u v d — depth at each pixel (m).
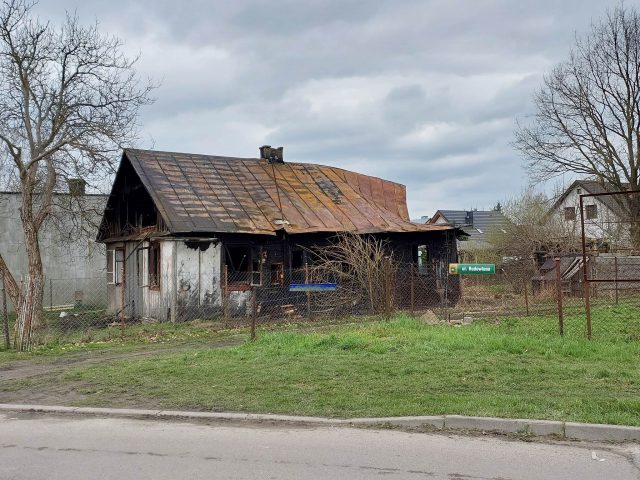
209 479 5.36
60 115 20.55
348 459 5.88
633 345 11.51
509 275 27.03
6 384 10.08
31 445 6.58
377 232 24.11
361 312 20.22
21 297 14.98
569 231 35.25
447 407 7.38
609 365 9.65
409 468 5.58
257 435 6.79
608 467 5.56
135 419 7.70
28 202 20.62
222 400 8.27
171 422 7.51
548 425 6.62
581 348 11.11
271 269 22.83
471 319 17.23
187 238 21.08
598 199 40.44
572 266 24.28
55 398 8.93
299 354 11.25
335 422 7.16
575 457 5.86
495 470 5.51
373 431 6.87
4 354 13.82
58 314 26.05
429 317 17.08
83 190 24.56
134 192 25.30
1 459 6.06
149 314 22.58
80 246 31.11
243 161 27.56
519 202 48.00
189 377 9.74
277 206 24.39
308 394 8.34
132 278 24.59
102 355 13.43
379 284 19.88
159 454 6.15
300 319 19.50
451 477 5.34
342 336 12.70
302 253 23.52
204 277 21.38
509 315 18.28
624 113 33.50
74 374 10.55
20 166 20.67
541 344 11.52
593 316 17.16
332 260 22.67
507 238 40.88
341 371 9.61
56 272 31.89
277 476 5.42
